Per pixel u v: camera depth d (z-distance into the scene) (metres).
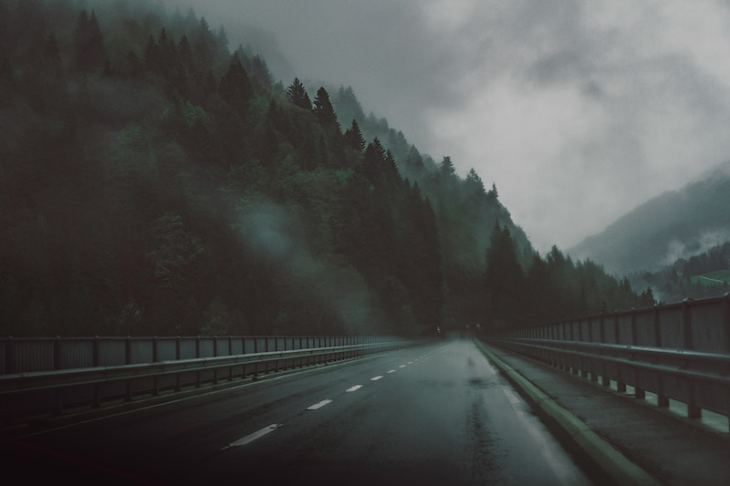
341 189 155.88
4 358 12.73
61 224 100.94
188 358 20.50
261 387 20.39
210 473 7.85
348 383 21.22
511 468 7.95
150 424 12.16
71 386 13.33
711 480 6.36
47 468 8.21
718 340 9.69
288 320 96.75
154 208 113.81
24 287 87.88
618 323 15.99
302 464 8.31
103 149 123.00
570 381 18.47
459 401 15.27
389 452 9.05
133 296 93.62
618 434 9.00
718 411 8.90
